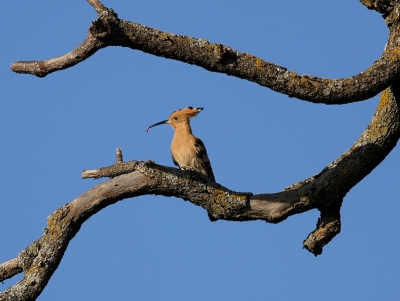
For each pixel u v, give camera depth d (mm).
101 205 10367
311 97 9859
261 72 9711
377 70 10031
